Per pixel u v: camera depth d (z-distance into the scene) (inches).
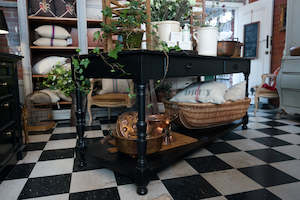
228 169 69.1
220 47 87.6
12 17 135.4
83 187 59.7
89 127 122.1
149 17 69.5
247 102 101.9
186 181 62.0
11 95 73.9
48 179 64.2
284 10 171.0
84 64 61.0
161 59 56.5
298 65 128.3
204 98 86.3
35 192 57.4
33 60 149.8
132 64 52.7
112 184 61.2
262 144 91.5
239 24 214.8
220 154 81.1
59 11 136.2
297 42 140.6
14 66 77.4
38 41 136.0
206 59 76.2
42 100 128.2
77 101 69.3
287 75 133.4
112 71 56.1
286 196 54.3
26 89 133.8
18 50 127.5
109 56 57.1
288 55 143.7
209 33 79.1
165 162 61.3
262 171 67.7
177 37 71.1
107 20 67.1
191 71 68.2
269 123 126.1
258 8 192.5
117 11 69.1
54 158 79.4
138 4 67.4
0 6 133.3
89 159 66.9
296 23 140.2
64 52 154.2
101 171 69.1
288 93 135.4
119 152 68.0
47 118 129.6
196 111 83.6
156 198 53.2
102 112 148.4
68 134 109.5
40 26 138.0
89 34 148.1
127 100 120.7
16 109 77.5
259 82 195.6
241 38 212.1
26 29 131.7
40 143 95.8
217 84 91.8
